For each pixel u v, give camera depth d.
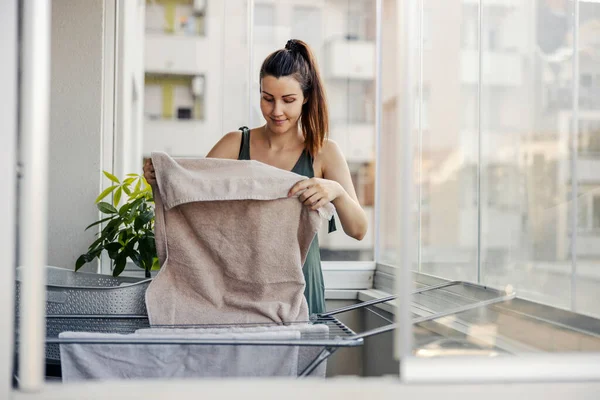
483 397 1.29
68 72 2.93
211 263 1.92
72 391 1.23
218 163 1.90
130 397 1.24
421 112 2.64
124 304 2.25
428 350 1.67
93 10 2.94
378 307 2.87
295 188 1.85
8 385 1.21
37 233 1.21
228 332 1.67
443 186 2.43
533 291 1.88
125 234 2.73
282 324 1.83
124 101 3.10
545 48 1.90
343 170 2.34
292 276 1.89
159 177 1.87
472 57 2.24
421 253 2.65
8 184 1.22
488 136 2.13
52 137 2.92
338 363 2.70
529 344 1.71
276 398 1.27
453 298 2.33
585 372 1.30
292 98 2.18
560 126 1.85
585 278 1.71
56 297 2.20
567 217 1.79
